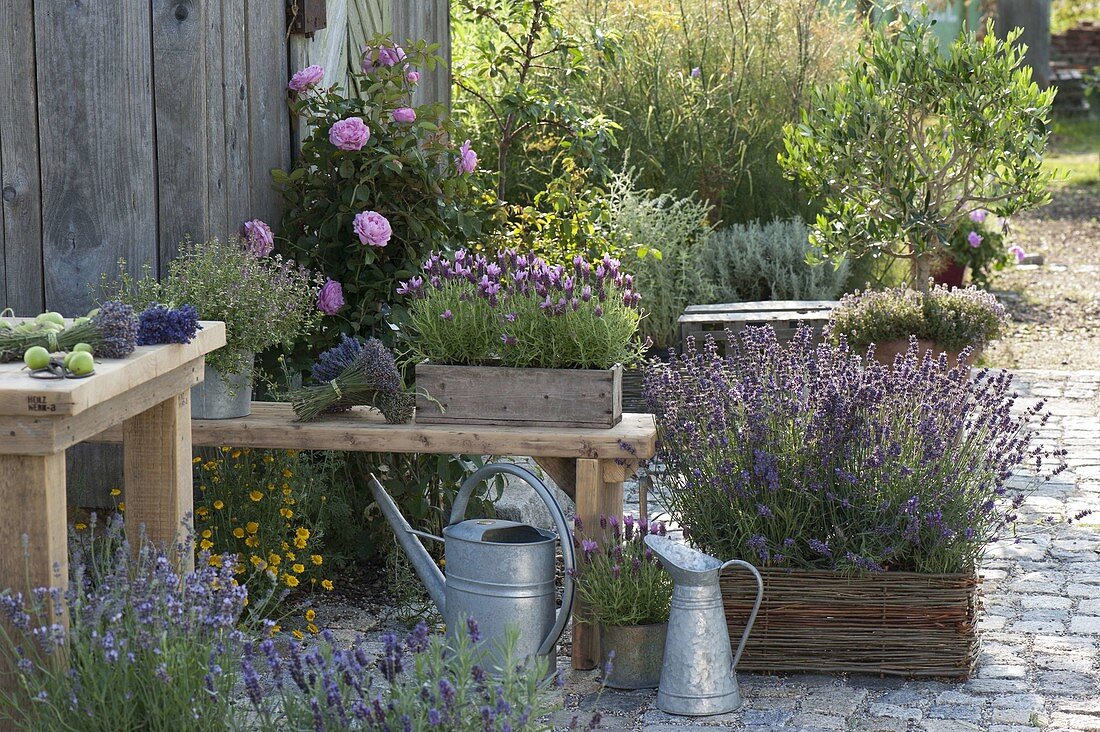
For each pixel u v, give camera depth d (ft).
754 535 12.92
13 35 14.47
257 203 15.84
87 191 14.64
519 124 24.73
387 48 16.98
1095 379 27.58
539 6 24.94
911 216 21.26
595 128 23.35
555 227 22.57
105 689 9.04
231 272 13.69
